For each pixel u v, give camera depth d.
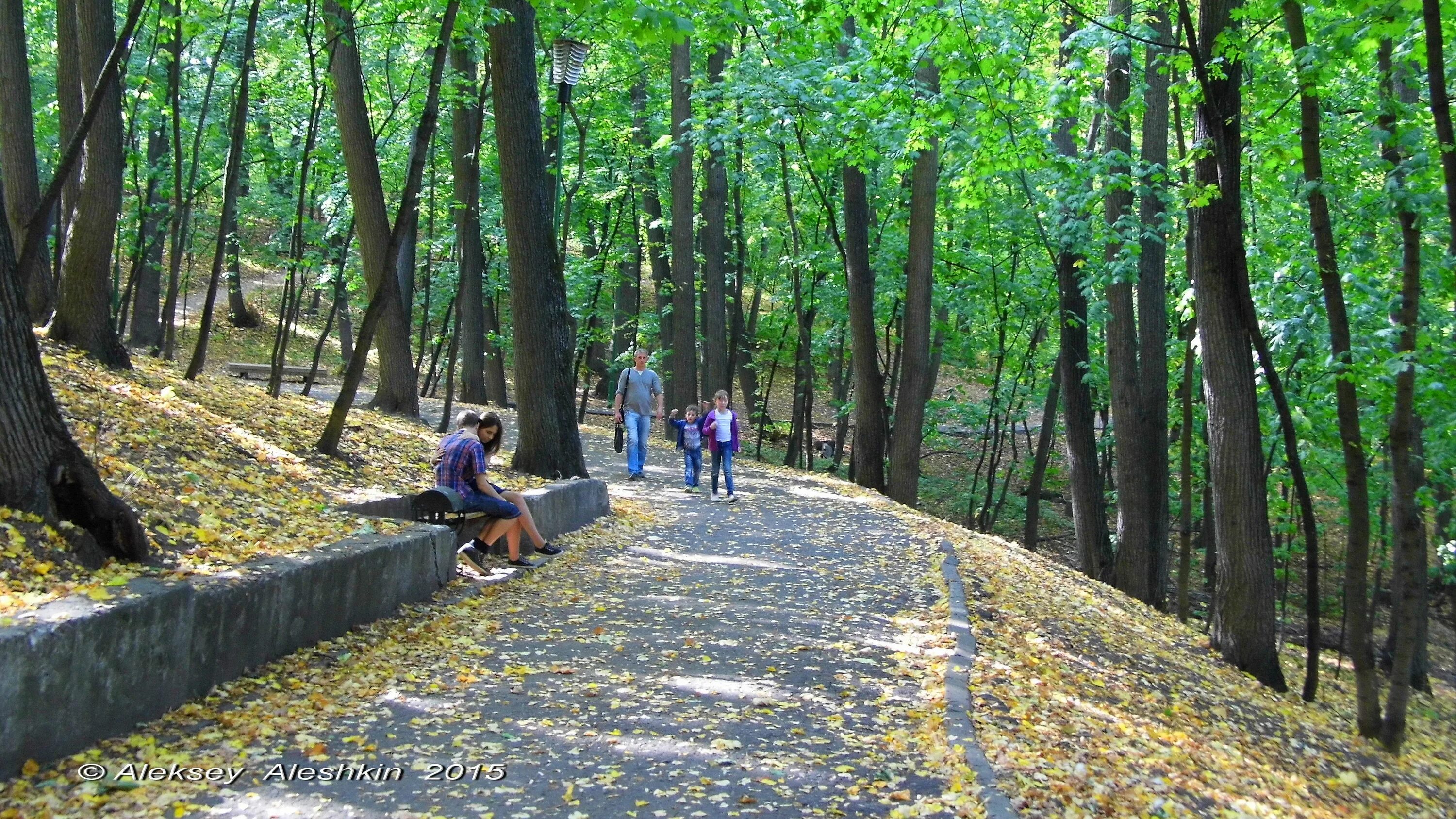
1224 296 11.20
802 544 12.16
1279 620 22.31
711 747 5.07
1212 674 10.68
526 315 13.31
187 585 5.03
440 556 8.27
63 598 4.51
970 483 30.69
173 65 13.65
